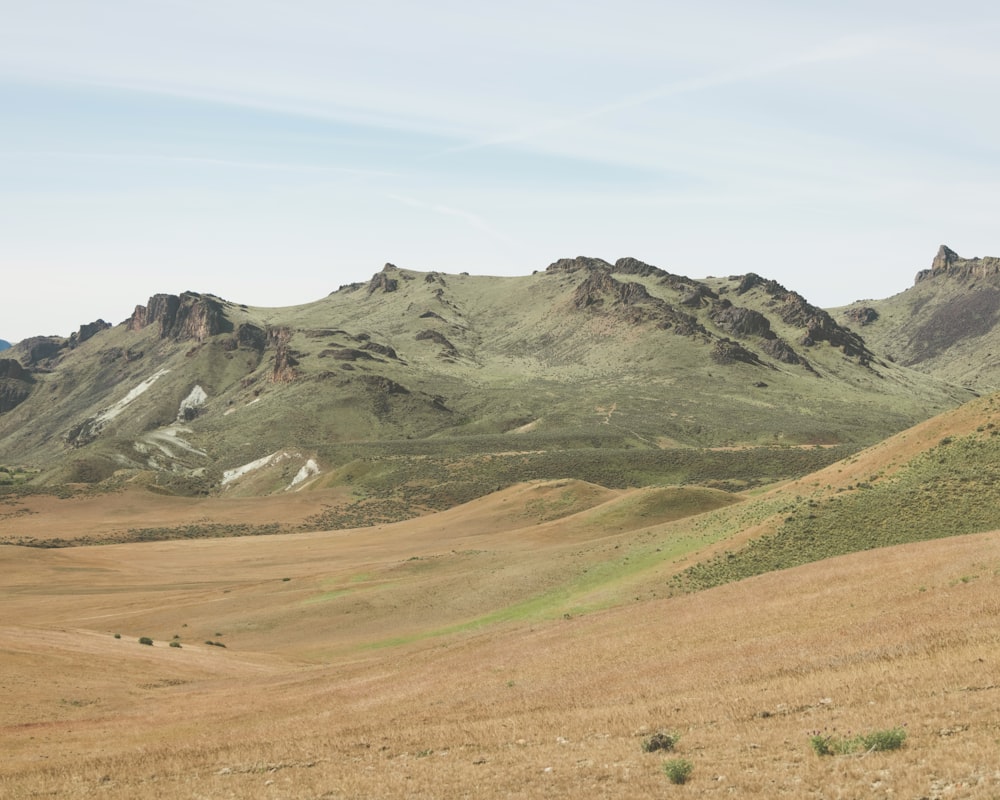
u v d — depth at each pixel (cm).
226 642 7056
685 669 3117
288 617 7500
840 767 1791
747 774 1852
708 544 6369
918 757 1770
